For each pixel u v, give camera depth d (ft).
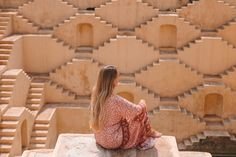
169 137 28.84
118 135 25.93
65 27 71.20
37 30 71.41
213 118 70.38
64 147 27.17
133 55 70.38
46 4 71.61
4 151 49.24
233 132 68.85
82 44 73.15
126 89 69.15
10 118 52.90
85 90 71.00
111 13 71.20
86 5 73.56
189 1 73.97
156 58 70.49
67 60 71.15
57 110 68.18
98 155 25.96
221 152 67.46
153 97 69.41
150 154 26.37
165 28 71.72
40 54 70.90
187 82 70.38
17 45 66.80
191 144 66.90
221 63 70.59
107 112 25.43
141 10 71.05
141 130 26.76
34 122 61.31
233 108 70.13
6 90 57.67
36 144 58.49
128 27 71.97
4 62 61.93
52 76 70.49
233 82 70.03
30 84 67.67
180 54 70.33
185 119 68.23
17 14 71.36
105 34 71.36
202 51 69.97
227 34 71.10
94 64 69.77
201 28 72.28
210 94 70.95
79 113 68.39
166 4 73.46
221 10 71.31
